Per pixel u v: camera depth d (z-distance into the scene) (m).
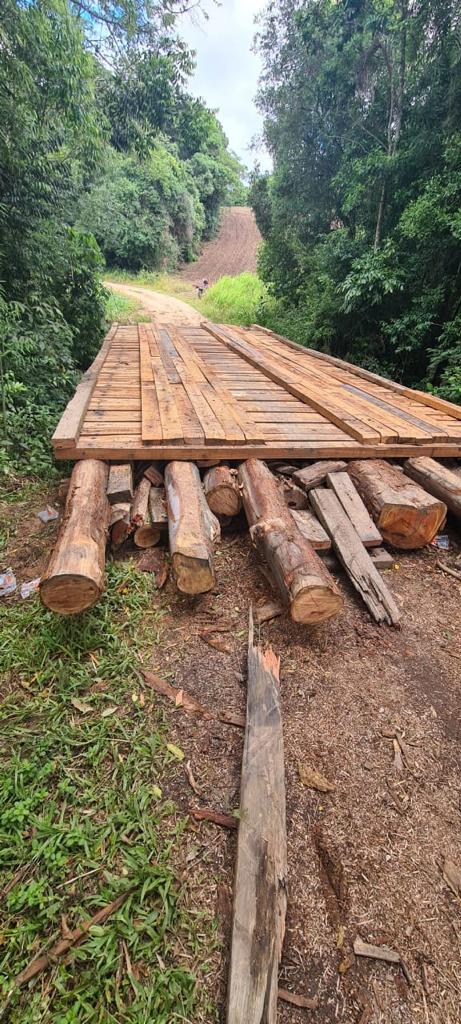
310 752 1.78
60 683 1.95
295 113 10.12
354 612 2.51
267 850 1.38
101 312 8.09
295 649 2.24
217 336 8.59
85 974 1.16
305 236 11.76
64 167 6.70
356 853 1.48
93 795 1.55
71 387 5.73
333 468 3.40
